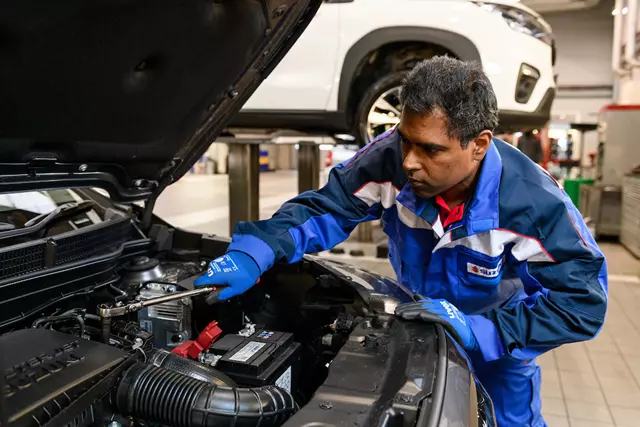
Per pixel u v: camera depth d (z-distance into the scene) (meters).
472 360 1.69
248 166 4.55
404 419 1.00
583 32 13.11
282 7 1.33
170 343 1.56
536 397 1.78
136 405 1.09
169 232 2.13
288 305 1.86
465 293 1.65
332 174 1.70
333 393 1.08
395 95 3.86
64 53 0.96
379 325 1.39
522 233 1.42
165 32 1.09
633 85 8.02
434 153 1.20
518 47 3.69
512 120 3.75
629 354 3.28
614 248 6.18
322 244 1.62
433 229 1.48
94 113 1.17
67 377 1.01
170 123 1.44
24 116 1.04
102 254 1.56
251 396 1.08
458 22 3.61
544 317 1.38
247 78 1.54
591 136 12.74
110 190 1.53
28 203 1.78
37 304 1.36
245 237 1.47
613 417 2.59
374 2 3.71
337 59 3.77
